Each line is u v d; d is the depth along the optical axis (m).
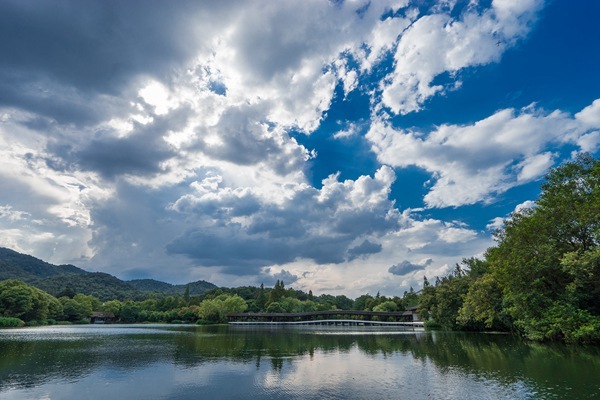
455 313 69.56
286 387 19.97
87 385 20.47
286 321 151.88
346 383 20.84
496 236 44.91
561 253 37.72
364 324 146.00
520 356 29.64
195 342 49.03
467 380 20.78
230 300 150.75
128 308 155.25
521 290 39.75
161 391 19.11
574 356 28.34
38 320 108.56
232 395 18.27
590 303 36.91
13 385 20.34
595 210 34.31
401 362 28.80
